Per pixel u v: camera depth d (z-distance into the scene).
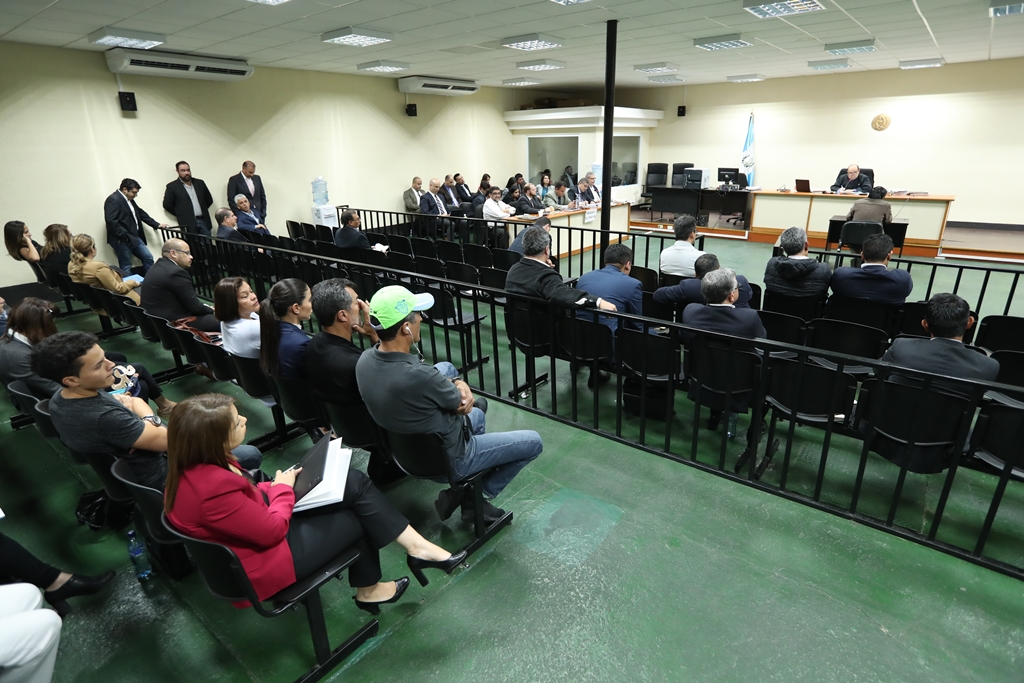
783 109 11.57
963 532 2.34
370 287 4.23
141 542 2.18
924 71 9.97
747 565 2.17
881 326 3.74
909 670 1.74
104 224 6.91
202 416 1.45
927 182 10.45
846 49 7.57
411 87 9.86
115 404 1.90
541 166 12.94
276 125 8.49
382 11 5.12
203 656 1.85
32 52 6.08
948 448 2.17
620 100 13.82
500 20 5.66
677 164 12.66
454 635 1.91
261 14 5.05
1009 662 1.76
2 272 6.21
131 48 6.50
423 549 1.90
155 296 3.67
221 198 8.04
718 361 2.63
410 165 10.58
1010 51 8.07
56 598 1.98
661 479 2.72
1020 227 9.81
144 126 7.09
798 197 9.70
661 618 1.95
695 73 10.36
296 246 6.71
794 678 1.72
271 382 2.73
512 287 3.28
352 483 1.79
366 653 1.85
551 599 2.04
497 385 3.57
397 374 1.86
